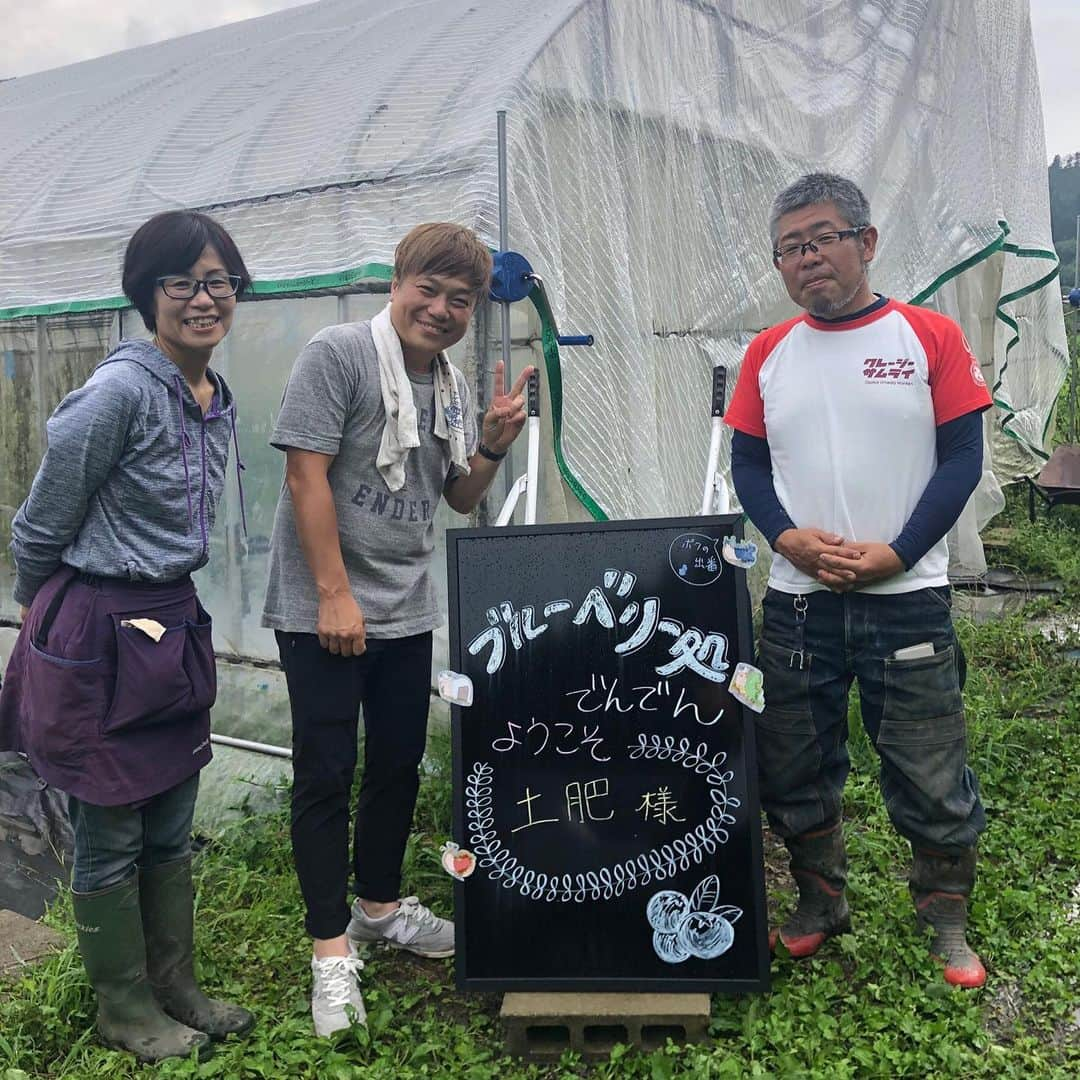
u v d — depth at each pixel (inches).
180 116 247.3
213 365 220.4
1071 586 283.4
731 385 249.1
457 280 115.2
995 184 296.0
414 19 253.4
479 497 135.9
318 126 207.9
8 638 262.1
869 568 115.2
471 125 181.8
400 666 125.0
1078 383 436.8
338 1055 112.5
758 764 127.0
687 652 121.0
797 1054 110.4
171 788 115.2
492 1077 111.6
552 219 186.5
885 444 116.8
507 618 123.5
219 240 108.4
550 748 121.6
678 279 230.2
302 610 118.2
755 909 116.6
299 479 114.0
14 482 260.2
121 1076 112.0
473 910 119.6
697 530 122.5
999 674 223.3
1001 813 161.8
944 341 115.6
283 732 214.2
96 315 236.8
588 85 199.8
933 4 291.9
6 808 205.3
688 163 230.5
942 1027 112.3
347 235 188.9
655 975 117.0
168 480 108.7
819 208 114.5
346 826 122.8
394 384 116.6
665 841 119.0
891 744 120.6
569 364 192.4
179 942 119.6
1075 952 125.2
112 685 108.0
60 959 127.4
